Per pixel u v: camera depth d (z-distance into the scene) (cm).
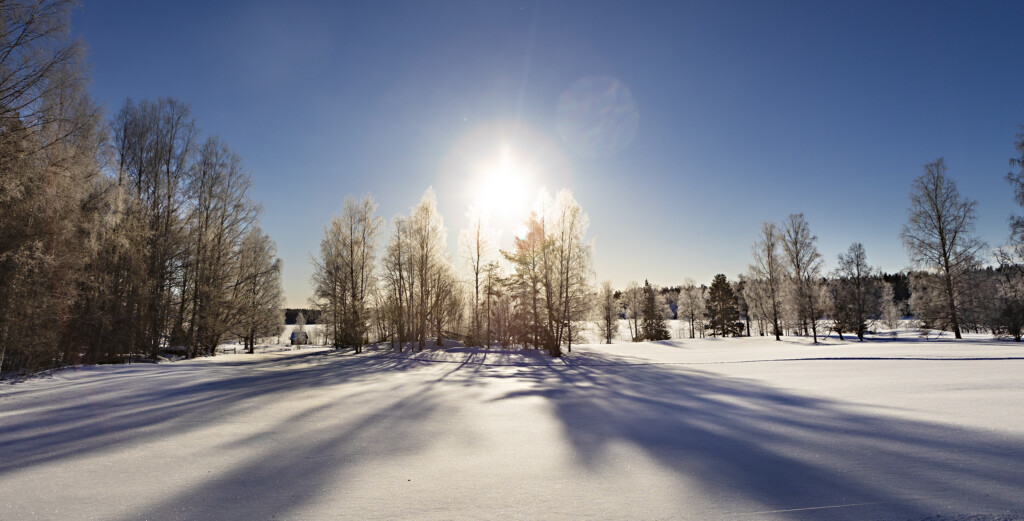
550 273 2903
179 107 2759
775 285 4300
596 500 346
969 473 382
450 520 308
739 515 308
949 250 3012
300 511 329
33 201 1433
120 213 2025
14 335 1434
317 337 6556
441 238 3403
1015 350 1905
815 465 427
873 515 300
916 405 720
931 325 3189
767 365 1750
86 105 1678
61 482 403
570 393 1053
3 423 695
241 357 2920
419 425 669
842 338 4144
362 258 3719
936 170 3081
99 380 1323
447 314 3822
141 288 2261
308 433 614
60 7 1354
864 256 4066
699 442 540
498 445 540
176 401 924
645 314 6669
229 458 484
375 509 331
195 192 2930
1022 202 2381
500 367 1973
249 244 3488
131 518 316
